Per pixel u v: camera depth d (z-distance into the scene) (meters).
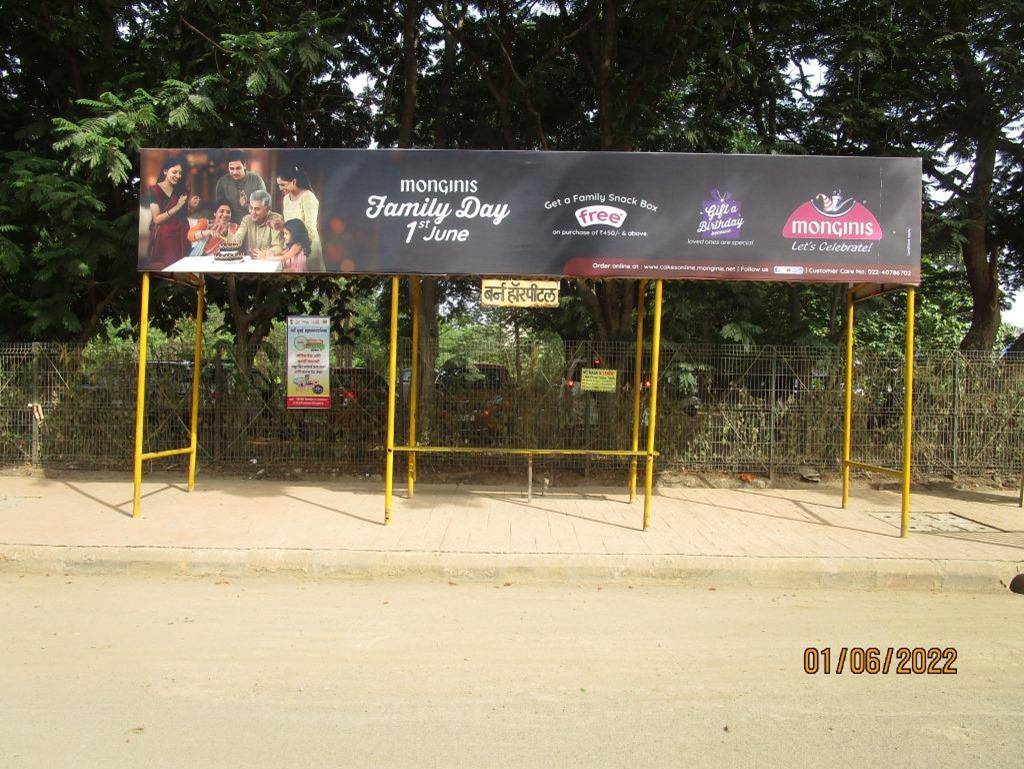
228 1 10.52
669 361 10.70
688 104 12.21
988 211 11.92
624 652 4.94
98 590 6.21
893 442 10.98
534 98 12.26
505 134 12.20
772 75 11.95
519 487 10.16
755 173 7.83
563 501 9.32
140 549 6.88
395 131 13.18
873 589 6.65
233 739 3.69
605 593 6.33
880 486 10.65
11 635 5.10
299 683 4.37
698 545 7.32
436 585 6.50
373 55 12.73
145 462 10.95
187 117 9.62
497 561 6.77
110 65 11.32
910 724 3.96
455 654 4.86
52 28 10.61
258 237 7.95
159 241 8.00
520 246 7.87
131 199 11.32
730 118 12.53
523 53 12.38
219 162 7.96
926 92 11.82
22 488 9.70
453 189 7.86
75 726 3.80
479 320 17.02
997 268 13.88
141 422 8.20
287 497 9.32
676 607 5.94
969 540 7.62
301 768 3.44
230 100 10.46
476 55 12.10
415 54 11.85
